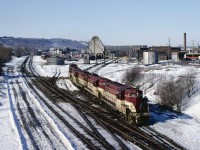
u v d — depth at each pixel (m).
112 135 27.73
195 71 58.72
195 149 24.52
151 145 25.03
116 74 73.19
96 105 42.69
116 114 36.88
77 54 173.00
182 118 34.53
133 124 31.84
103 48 101.81
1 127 31.00
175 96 39.34
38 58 185.62
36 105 42.22
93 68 92.69
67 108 40.31
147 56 96.31
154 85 50.62
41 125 31.66
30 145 25.14
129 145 24.88
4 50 146.12
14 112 37.69
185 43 155.50
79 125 31.39
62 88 59.59
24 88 58.50
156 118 34.47
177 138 27.33
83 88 54.75
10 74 84.75
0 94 50.41
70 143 24.88
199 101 39.62
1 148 24.70
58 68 104.69
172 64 86.00
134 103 31.59
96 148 23.72
